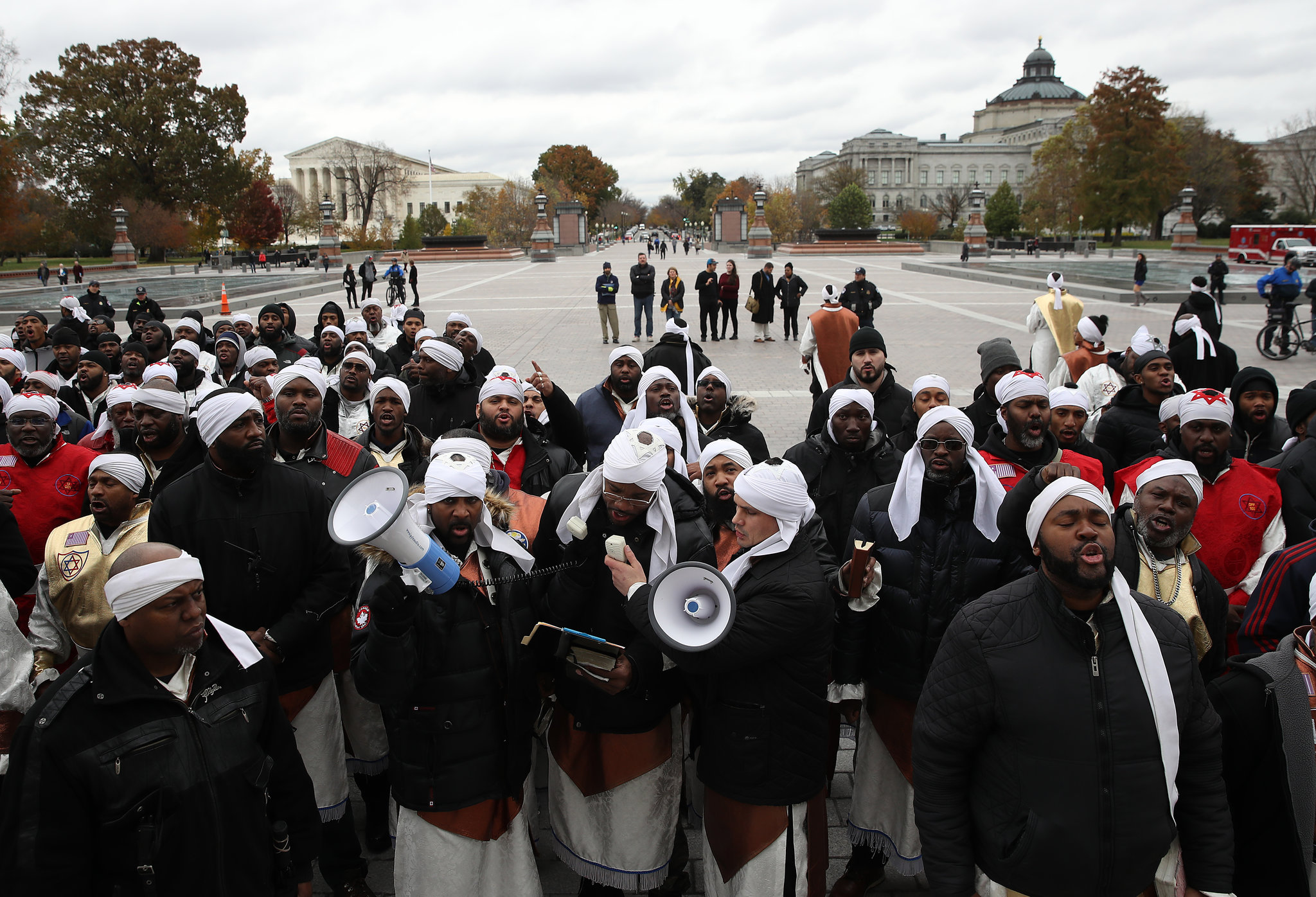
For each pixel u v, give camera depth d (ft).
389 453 15.94
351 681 12.12
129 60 204.23
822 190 301.02
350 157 262.26
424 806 9.65
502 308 85.10
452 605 9.71
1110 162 201.77
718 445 11.34
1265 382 17.12
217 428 10.39
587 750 10.50
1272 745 8.36
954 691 7.88
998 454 13.65
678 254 210.18
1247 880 8.63
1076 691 7.42
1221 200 220.23
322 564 11.14
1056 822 7.41
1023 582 7.99
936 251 191.72
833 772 12.76
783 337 64.28
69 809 7.18
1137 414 17.48
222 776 7.80
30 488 14.65
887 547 10.92
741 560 9.51
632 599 8.95
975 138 460.14
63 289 118.93
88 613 11.87
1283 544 12.72
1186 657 7.62
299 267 170.30
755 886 9.50
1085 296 88.99
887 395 18.93
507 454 15.11
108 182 196.75
